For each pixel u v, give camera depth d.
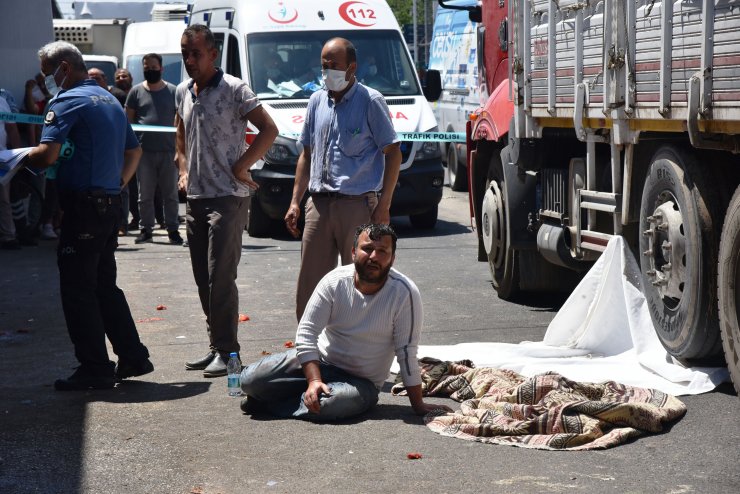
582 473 5.27
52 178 7.09
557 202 9.34
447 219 17.05
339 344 6.30
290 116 14.77
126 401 6.81
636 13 7.00
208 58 7.31
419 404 6.33
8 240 14.16
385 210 7.07
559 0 8.45
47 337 8.91
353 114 7.05
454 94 20.19
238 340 8.62
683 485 5.09
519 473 5.29
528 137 9.40
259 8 15.90
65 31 31.64
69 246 7.02
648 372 7.18
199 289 7.70
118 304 7.30
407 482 5.19
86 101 7.02
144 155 14.34
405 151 15.04
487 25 11.26
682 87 6.42
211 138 7.35
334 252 7.28
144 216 14.62
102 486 5.23
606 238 8.27
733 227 6.27
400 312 6.22
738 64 5.80
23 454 5.74
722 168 6.70
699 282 6.72
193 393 6.98
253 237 15.32
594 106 7.82
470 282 11.34
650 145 7.46
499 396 6.48
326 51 6.96
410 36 46.47
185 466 5.50
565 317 7.96
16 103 16.17
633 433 5.82
